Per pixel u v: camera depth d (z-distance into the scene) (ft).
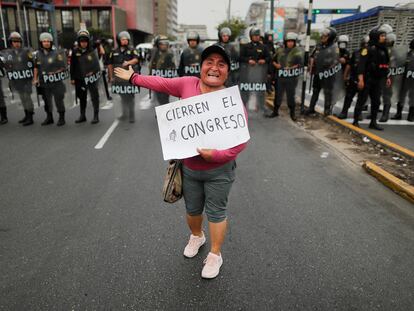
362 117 27.81
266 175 16.01
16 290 8.33
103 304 7.90
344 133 23.76
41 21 208.95
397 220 11.85
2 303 7.91
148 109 33.55
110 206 12.78
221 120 8.14
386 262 9.48
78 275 8.89
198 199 9.01
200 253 9.93
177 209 12.51
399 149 18.81
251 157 18.71
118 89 26.78
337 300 8.06
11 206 12.80
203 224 11.51
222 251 9.98
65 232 10.97
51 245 10.24
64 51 25.99
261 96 29.14
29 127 25.98
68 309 7.74
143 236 10.74
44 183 15.02
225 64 8.07
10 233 10.91
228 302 8.00
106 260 9.52
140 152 19.52
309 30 28.94
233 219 11.84
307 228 11.26
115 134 23.70
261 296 8.19
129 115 27.43
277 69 28.07
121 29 236.22
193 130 8.22
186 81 8.53
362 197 13.67
